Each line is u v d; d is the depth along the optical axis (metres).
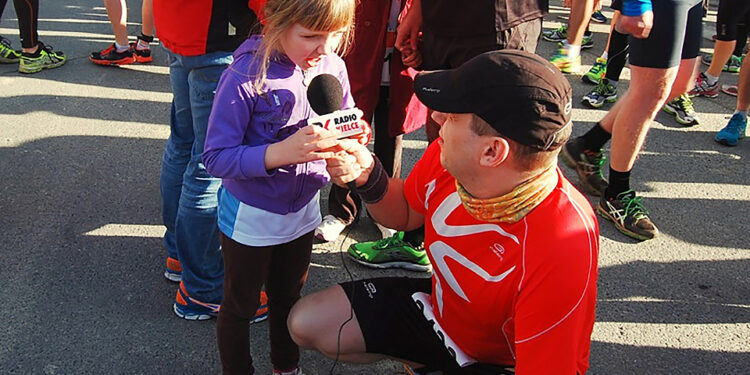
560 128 1.41
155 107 4.41
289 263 2.07
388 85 2.80
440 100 1.47
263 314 2.60
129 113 4.29
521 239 1.52
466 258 1.66
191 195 2.30
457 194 1.70
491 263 1.60
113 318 2.57
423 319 1.95
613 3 3.09
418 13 2.53
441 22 2.40
